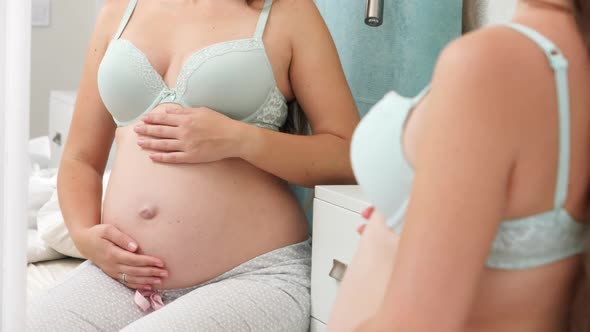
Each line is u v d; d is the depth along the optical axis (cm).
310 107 183
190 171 170
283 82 181
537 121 68
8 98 111
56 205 228
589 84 72
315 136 177
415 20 191
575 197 73
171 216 168
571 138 71
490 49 67
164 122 170
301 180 176
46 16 391
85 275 174
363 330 72
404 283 68
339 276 163
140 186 172
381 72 201
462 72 67
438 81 69
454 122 67
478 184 66
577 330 74
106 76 178
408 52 193
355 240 159
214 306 157
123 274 170
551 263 75
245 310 159
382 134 81
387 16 198
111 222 175
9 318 113
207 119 168
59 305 164
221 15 180
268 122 179
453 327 67
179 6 183
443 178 67
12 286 113
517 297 75
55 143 321
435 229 67
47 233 214
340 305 94
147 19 183
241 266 171
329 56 182
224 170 171
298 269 174
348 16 208
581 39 73
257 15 181
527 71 68
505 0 181
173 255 169
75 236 178
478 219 66
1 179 111
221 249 170
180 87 174
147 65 177
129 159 176
